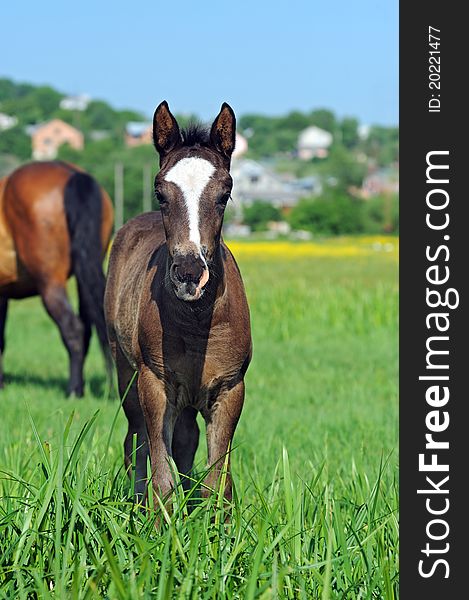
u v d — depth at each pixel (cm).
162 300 562
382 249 7019
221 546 460
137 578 432
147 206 7488
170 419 581
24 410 997
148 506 520
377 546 479
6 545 468
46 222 1132
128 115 17825
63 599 409
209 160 534
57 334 1931
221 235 544
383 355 1553
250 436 860
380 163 15275
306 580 447
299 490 490
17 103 17850
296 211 9675
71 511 474
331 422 952
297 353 1580
